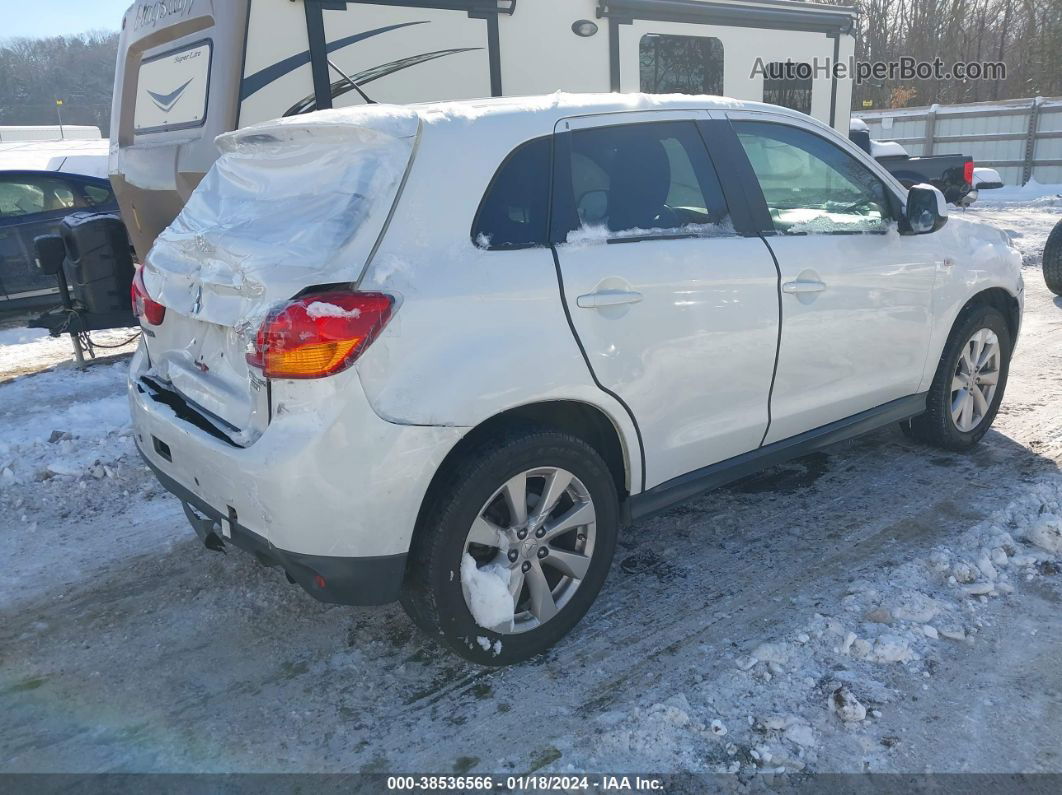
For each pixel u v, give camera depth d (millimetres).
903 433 4934
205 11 5398
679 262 3189
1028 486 4203
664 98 3453
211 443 2736
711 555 3748
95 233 6672
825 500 4207
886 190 4082
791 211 3658
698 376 3279
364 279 2572
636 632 3211
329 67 5668
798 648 3033
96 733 2799
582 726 2730
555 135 3055
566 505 3131
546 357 2844
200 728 2809
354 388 2521
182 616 3465
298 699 2934
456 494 2736
